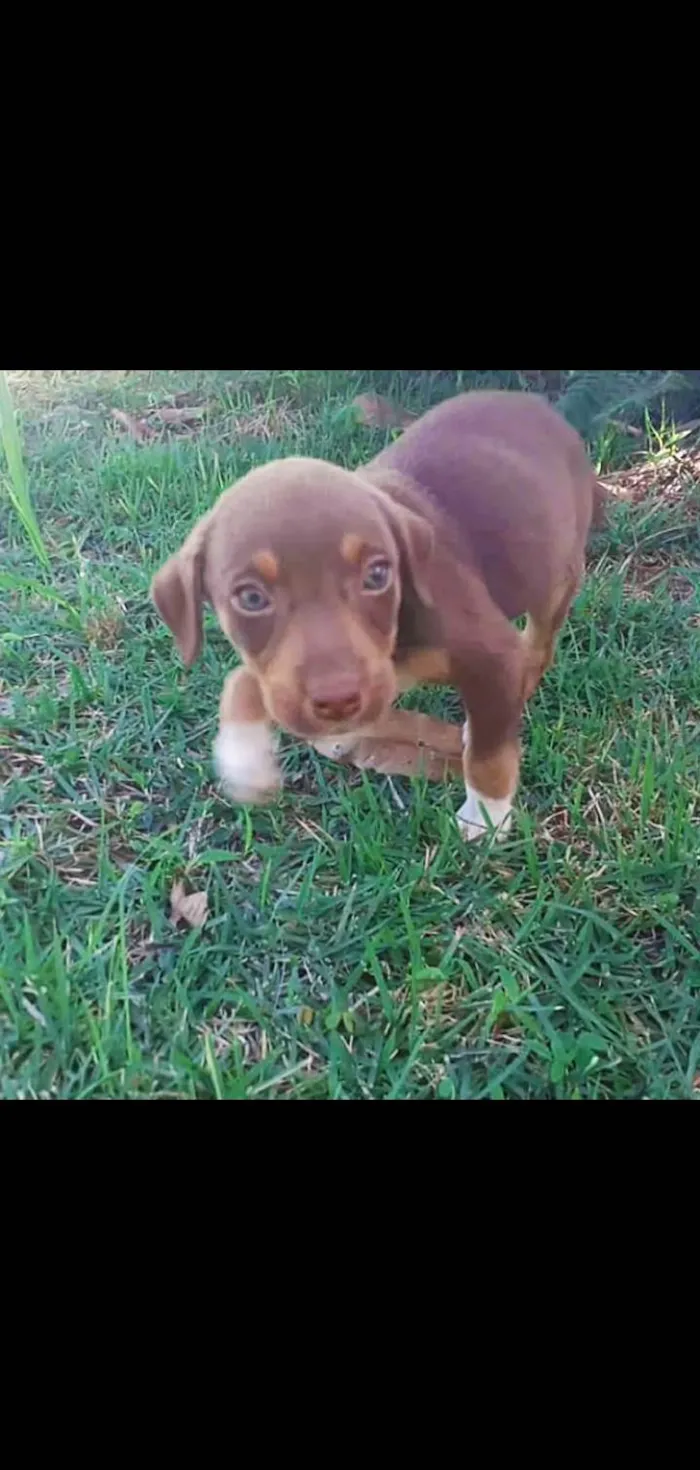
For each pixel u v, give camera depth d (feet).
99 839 1.64
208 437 2.61
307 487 1.36
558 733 1.81
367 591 1.36
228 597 1.36
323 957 1.47
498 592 1.64
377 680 1.34
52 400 2.75
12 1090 1.32
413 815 1.66
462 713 1.88
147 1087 1.32
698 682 1.93
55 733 1.81
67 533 2.29
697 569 2.24
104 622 2.02
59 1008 1.36
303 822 1.68
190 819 1.67
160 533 2.25
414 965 1.41
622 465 2.54
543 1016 1.38
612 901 1.55
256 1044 1.39
